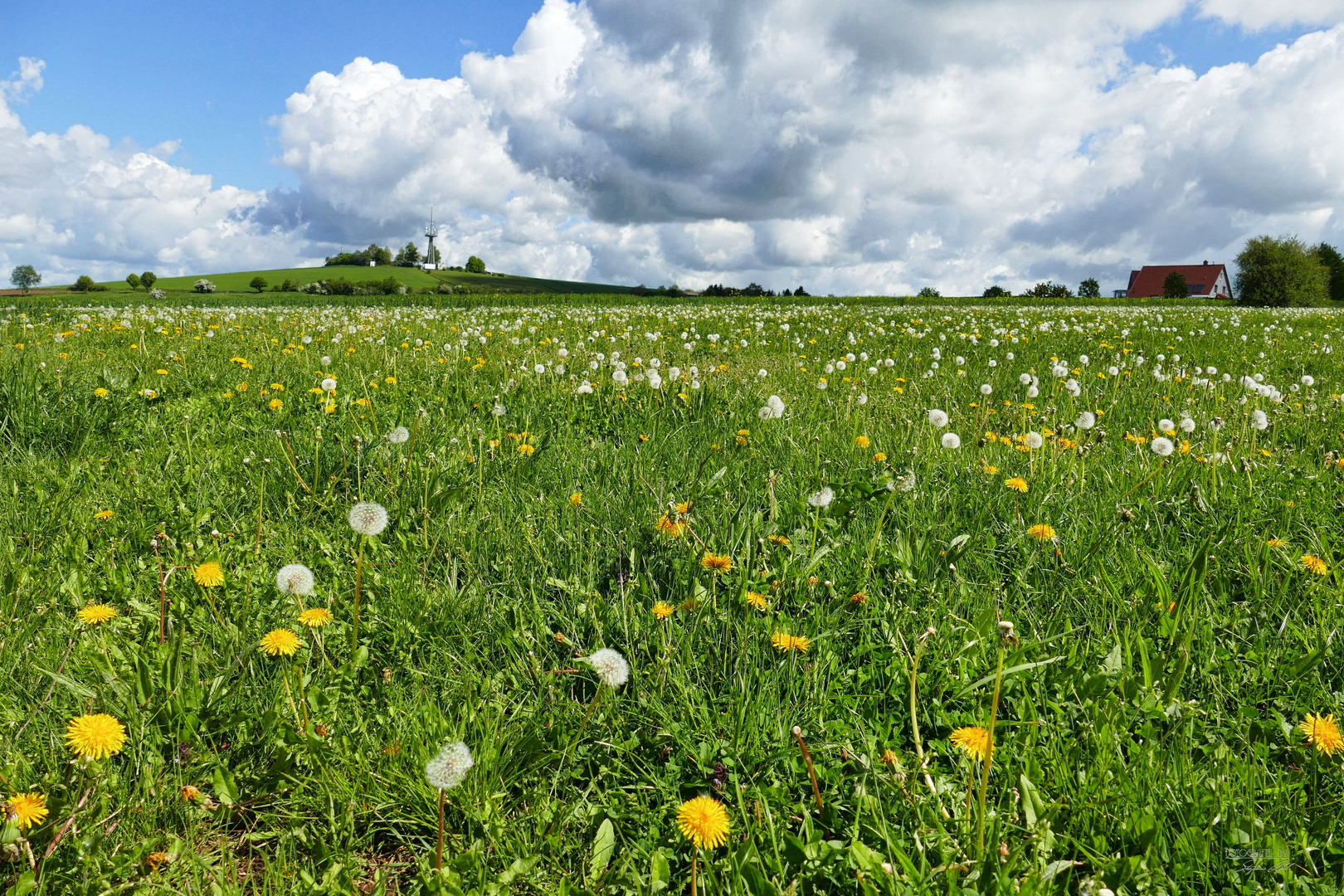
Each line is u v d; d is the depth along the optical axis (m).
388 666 2.29
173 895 1.49
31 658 2.17
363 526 2.17
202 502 3.48
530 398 5.69
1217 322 17.03
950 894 1.39
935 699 2.05
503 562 2.95
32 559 2.86
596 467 4.12
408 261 161.00
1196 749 1.91
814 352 10.48
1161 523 3.21
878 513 3.36
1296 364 9.12
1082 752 1.85
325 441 4.37
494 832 1.66
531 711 2.05
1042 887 1.42
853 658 2.35
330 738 1.89
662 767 1.93
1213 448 3.91
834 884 1.51
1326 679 2.19
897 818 1.70
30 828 1.50
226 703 2.05
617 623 2.45
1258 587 2.65
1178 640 2.30
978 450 4.43
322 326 12.68
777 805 1.73
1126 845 1.59
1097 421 5.63
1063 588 2.68
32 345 8.52
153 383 6.05
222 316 15.60
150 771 1.74
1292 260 59.28
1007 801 1.72
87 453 4.31
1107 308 30.70
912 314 20.08
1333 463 4.07
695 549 2.75
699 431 4.87
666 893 1.54
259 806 1.79
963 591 2.60
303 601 2.51
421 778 1.76
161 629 2.17
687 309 24.09
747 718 2.02
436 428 4.82
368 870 1.65
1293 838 1.61
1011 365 9.04
